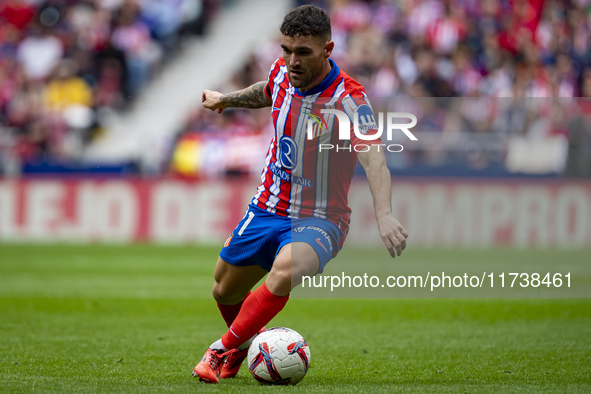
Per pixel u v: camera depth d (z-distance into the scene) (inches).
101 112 2351.1
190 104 2464.3
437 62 2315.5
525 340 772.0
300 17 501.0
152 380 541.6
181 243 1924.2
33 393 485.7
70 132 2272.4
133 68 2447.1
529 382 551.2
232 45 2583.7
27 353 667.4
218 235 1924.2
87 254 1683.1
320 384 530.3
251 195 1913.1
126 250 1770.4
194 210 1924.2
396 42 2365.9
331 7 2500.0
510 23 2393.0
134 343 737.0
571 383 547.5
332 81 532.7
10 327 829.2
